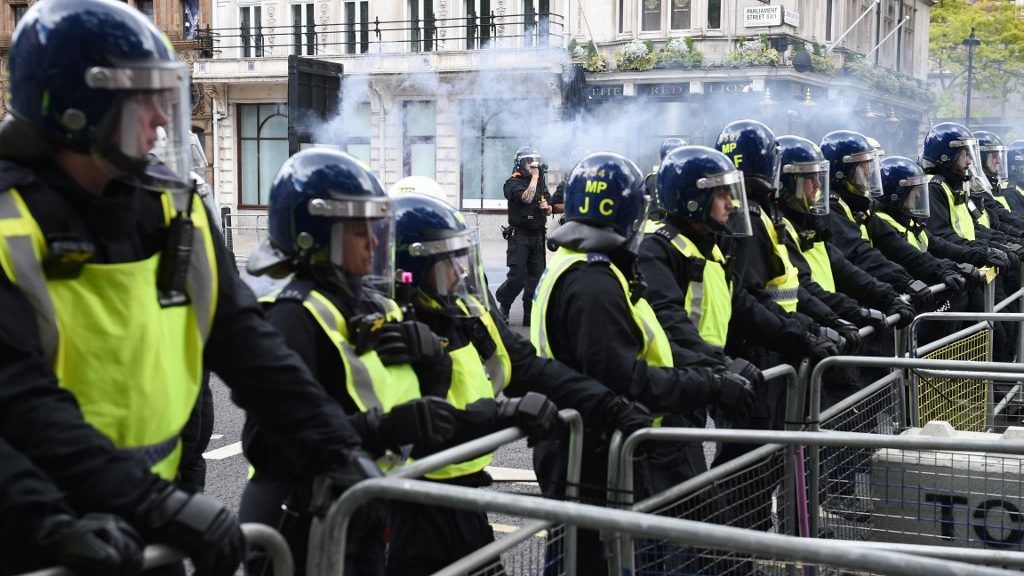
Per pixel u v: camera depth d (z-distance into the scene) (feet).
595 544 11.13
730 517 12.27
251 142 113.70
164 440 7.30
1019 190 40.50
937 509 13.94
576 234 11.70
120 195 7.00
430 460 8.57
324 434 7.70
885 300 18.39
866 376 18.80
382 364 9.39
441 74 100.01
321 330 9.05
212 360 7.73
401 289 10.38
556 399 10.95
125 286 6.93
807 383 14.51
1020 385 21.84
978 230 29.43
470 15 101.81
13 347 6.30
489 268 68.33
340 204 9.03
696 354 12.52
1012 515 13.66
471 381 10.40
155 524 6.27
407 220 10.44
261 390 7.69
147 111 6.87
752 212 15.93
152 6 116.26
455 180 102.06
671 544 10.79
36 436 6.14
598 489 10.92
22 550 5.87
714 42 90.48
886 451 14.16
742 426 15.53
